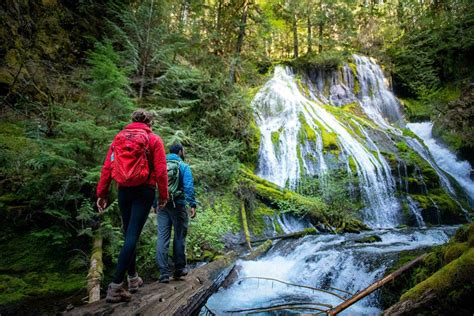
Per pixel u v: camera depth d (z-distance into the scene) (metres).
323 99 18.78
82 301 4.22
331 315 3.29
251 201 8.94
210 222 7.40
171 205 3.88
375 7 28.09
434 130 16.69
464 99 16.75
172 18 12.73
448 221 10.64
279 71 20.19
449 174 13.38
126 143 2.99
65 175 5.29
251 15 16.95
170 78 9.79
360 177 10.85
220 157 9.45
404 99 21.14
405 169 11.91
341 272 5.19
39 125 5.57
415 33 23.14
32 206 5.05
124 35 8.75
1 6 7.44
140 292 3.43
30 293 4.19
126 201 3.07
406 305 2.86
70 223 5.23
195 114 10.48
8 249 4.60
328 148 12.01
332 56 19.80
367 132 14.30
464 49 19.91
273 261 6.38
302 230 8.63
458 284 2.61
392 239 7.46
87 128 5.18
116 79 5.78
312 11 22.55
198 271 4.71
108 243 5.42
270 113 14.95
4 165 5.06
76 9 10.18
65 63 9.02
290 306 4.10
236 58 13.99
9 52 7.27
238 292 4.89
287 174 11.40
